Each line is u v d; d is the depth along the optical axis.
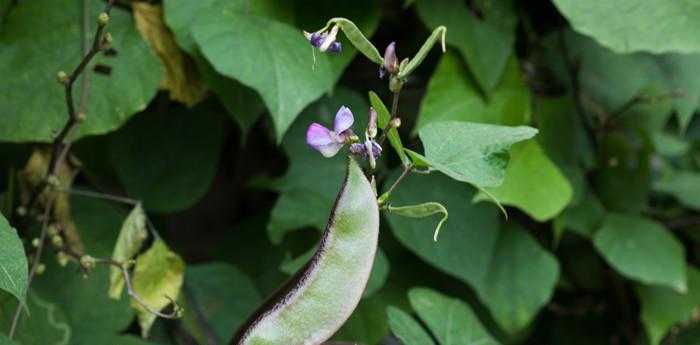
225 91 0.81
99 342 0.79
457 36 0.87
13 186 0.80
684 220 1.05
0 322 0.76
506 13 0.90
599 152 0.98
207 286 0.86
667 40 0.84
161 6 0.82
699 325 1.05
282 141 0.87
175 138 0.87
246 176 0.94
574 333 1.06
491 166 0.64
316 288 0.62
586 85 0.97
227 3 0.81
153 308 0.77
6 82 0.77
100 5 0.79
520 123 0.89
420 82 0.92
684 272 0.95
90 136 0.86
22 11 0.78
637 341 1.04
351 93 0.89
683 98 0.97
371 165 0.62
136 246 0.77
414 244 0.88
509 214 0.94
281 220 0.86
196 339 0.84
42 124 0.77
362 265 0.61
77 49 0.78
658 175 1.04
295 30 0.80
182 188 0.87
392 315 0.73
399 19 0.91
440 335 0.76
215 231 0.94
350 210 0.61
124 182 0.86
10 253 0.61
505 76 0.90
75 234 0.81
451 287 0.93
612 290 1.04
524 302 0.92
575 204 0.95
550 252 0.98
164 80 0.81
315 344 0.62
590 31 0.85
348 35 0.63
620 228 0.96
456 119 0.88
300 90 0.78
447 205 0.89
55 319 0.77
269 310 0.62
